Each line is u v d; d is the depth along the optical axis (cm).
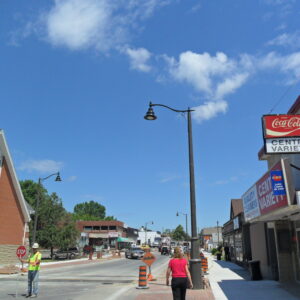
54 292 1397
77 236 4388
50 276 2106
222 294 1266
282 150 1173
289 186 1059
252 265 1742
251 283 1592
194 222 1466
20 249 1628
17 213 3225
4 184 3047
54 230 4181
